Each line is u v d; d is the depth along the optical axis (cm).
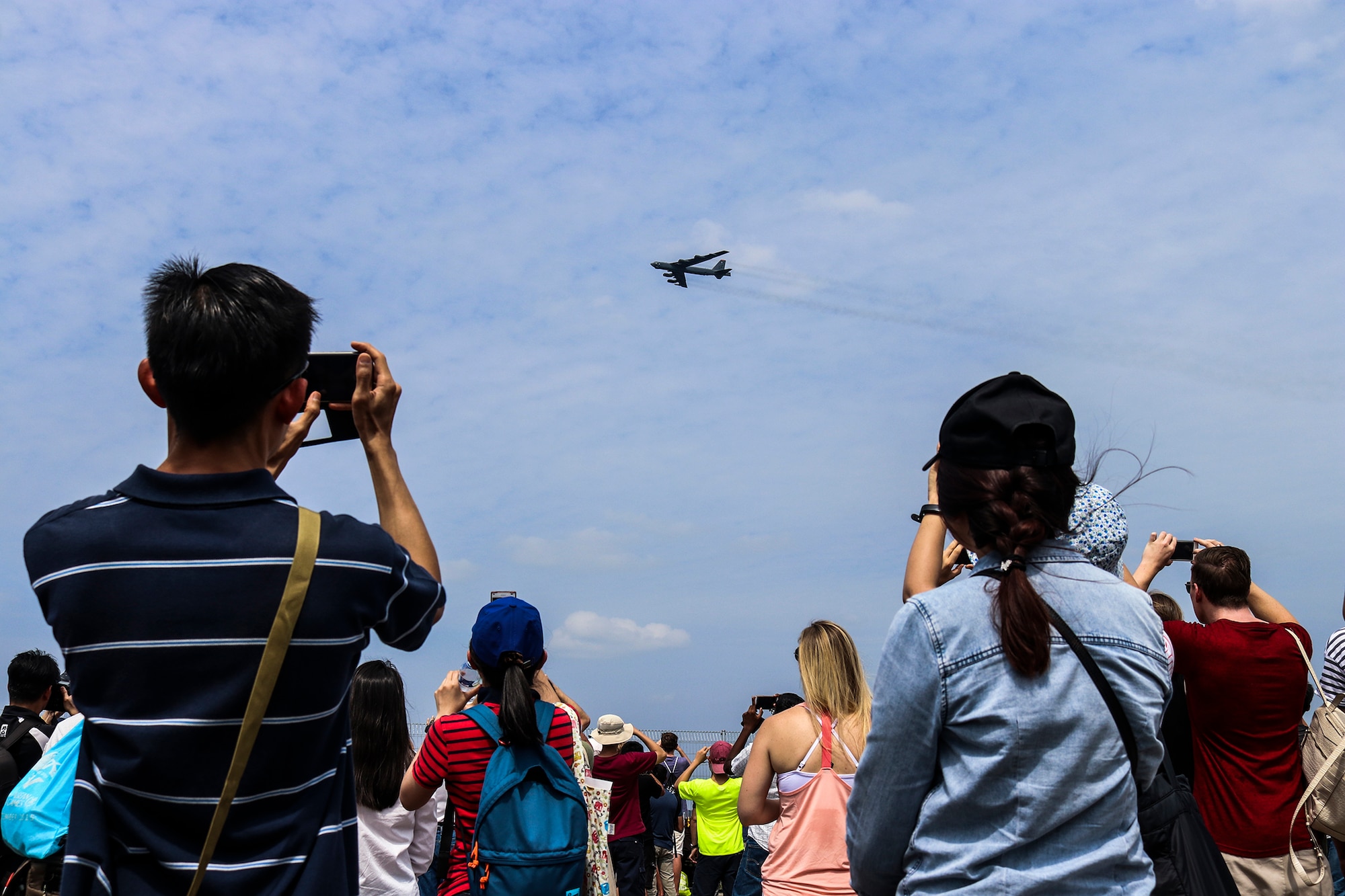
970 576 204
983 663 190
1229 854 381
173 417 181
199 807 163
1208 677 385
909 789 195
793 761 412
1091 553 255
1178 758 416
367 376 208
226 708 163
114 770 162
